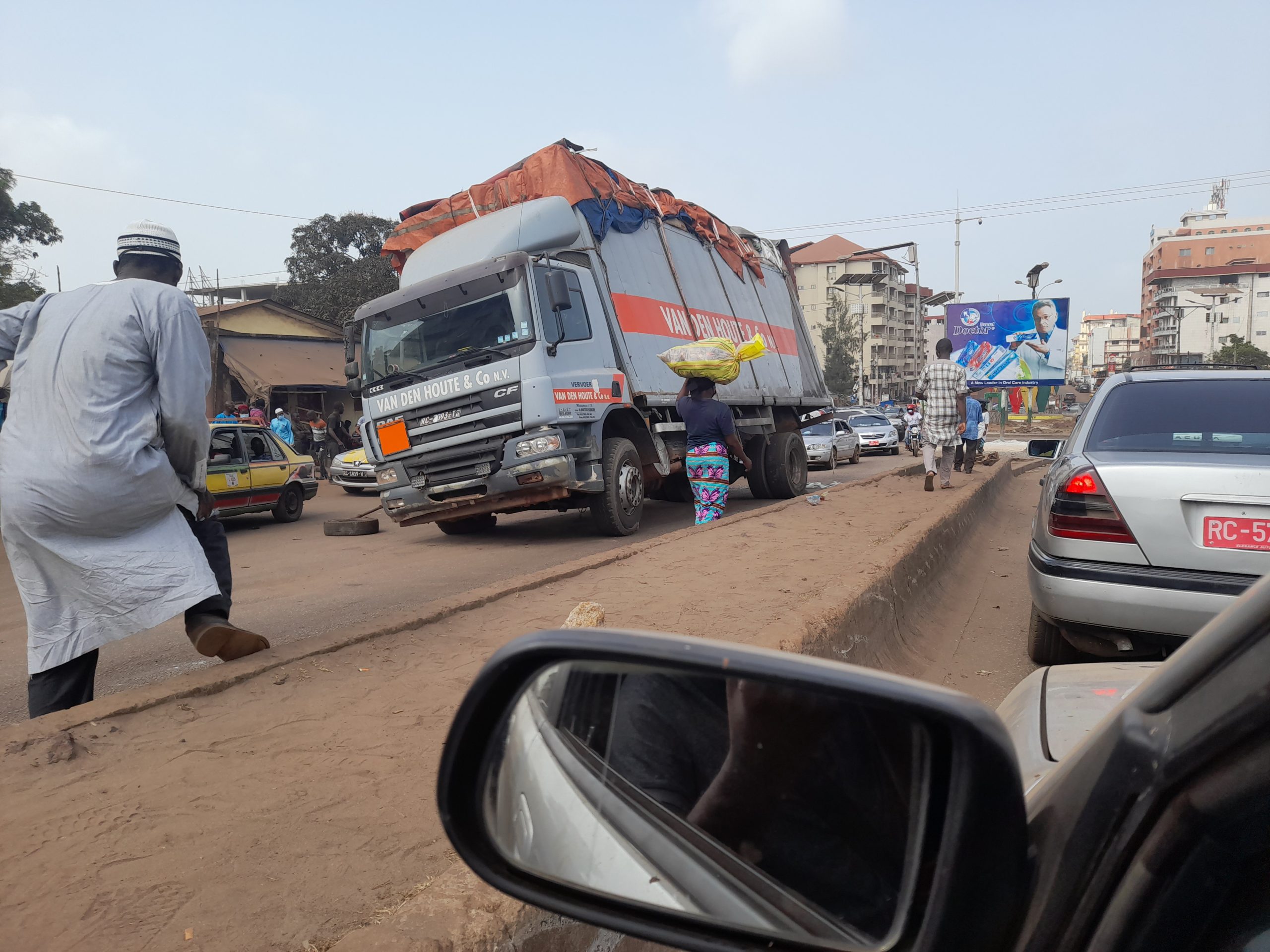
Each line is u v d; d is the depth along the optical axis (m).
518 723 1.21
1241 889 0.80
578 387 8.98
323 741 3.34
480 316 8.91
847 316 84.00
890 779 0.92
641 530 10.55
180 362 3.77
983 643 5.66
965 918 0.85
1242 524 3.86
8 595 8.55
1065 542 4.23
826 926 0.94
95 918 2.19
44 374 3.63
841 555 6.73
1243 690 0.78
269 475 13.36
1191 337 111.44
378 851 2.52
